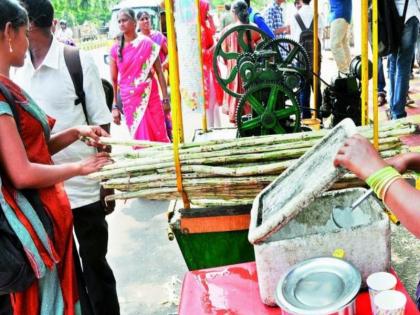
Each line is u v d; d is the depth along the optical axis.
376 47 1.87
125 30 4.70
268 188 1.67
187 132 5.90
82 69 2.39
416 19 4.39
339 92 3.42
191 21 2.99
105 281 2.62
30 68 2.34
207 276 1.63
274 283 1.44
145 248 3.60
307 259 1.41
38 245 1.80
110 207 2.54
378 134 1.96
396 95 4.74
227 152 1.98
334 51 5.19
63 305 1.99
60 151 2.41
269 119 2.36
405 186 1.16
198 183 1.95
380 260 1.45
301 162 1.68
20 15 1.80
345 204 1.65
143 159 2.03
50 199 1.93
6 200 1.76
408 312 1.31
